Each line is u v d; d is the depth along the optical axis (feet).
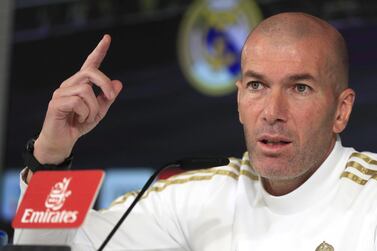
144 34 25.07
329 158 11.24
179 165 9.97
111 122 25.25
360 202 10.98
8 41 27.17
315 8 23.13
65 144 10.75
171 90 24.67
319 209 11.17
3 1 27.68
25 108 26.73
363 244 10.61
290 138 10.24
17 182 26.76
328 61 10.46
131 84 25.11
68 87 10.50
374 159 11.64
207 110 24.20
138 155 24.94
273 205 11.45
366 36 22.63
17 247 8.63
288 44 10.27
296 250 11.03
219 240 11.98
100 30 25.70
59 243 9.85
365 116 22.48
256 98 10.39
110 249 11.85
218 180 12.71
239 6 23.81
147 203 12.78
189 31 24.45
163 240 12.46
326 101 10.48
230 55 23.90
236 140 23.82
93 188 8.82
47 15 26.48
